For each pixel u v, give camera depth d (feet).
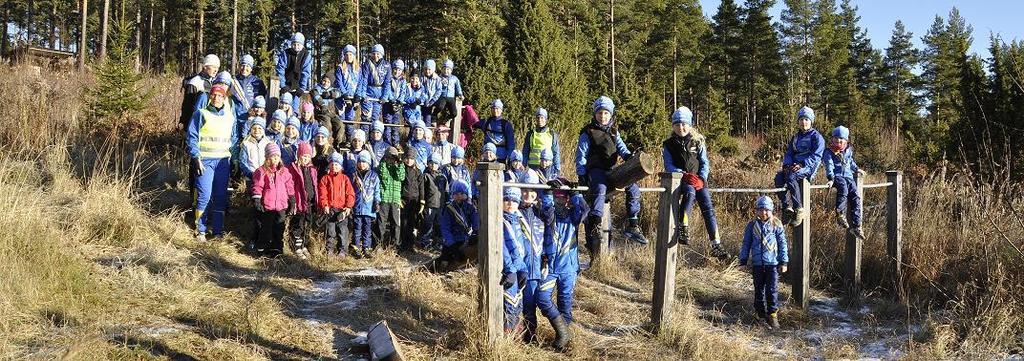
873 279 28.71
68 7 153.99
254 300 20.42
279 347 17.65
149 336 16.63
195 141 26.40
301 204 26.55
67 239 22.16
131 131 38.75
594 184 20.98
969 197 29.86
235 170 30.73
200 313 18.88
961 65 45.80
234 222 29.40
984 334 20.45
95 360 14.61
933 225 29.07
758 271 23.50
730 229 35.04
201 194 26.61
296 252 26.55
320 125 31.50
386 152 28.91
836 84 156.25
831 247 30.99
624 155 21.70
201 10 138.31
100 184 27.45
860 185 27.22
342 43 126.72
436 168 30.17
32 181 27.76
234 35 126.52
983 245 25.59
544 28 50.80
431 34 113.91
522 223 18.85
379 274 25.27
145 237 24.94
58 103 38.75
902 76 170.30
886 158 62.44
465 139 39.29
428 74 37.81
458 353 18.03
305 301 21.99
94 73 44.91
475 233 23.89
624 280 27.71
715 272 29.40
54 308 17.25
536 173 27.45
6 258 18.13
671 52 140.15
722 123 90.58
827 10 171.53
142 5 147.43
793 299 25.52
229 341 17.25
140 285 19.97
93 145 32.45
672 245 21.09
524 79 49.75
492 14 101.24
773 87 154.61
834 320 24.59
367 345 17.90
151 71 67.56
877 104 166.09
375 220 28.94
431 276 23.91
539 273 18.95
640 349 19.80
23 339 15.49
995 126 40.29
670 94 154.40
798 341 21.67
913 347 20.30
